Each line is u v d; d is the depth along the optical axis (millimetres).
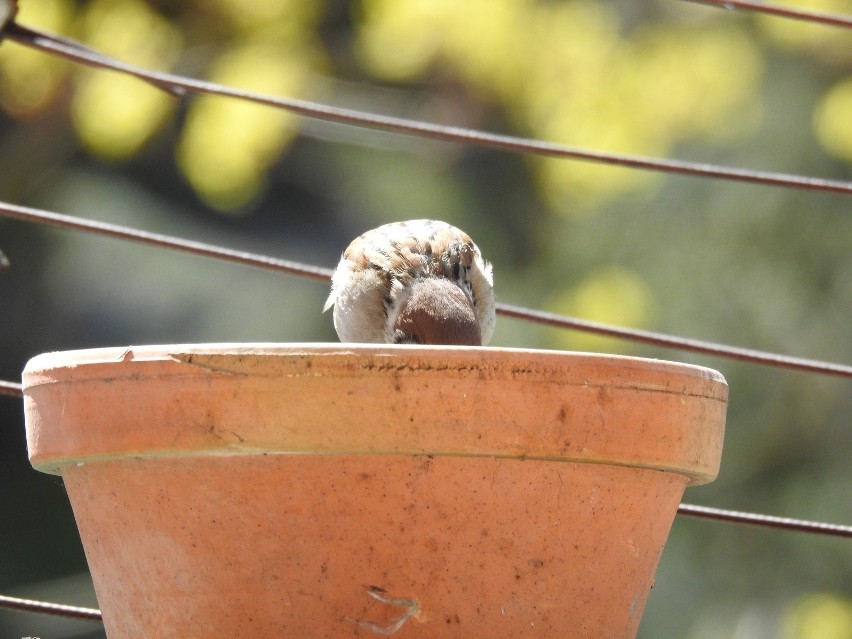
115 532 3984
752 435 14297
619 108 13062
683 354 14070
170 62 12266
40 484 17844
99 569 4098
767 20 13391
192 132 11969
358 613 3779
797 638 13227
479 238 16016
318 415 3670
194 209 17516
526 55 12695
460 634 3797
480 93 13820
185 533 3834
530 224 16344
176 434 3740
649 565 4160
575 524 3871
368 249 7504
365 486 3713
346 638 3783
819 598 13273
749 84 13922
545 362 3756
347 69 15039
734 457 14320
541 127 13562
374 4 12281
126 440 3812
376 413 3666
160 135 16016
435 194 16156
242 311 16297
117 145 11852
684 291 14320
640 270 14539
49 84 11859
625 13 14062
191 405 3730
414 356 3670
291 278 16766
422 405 3670
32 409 4109
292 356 3674
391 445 3666
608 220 14742
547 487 3812
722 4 6562
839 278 14297
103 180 16766
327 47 14742
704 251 14414
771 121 14375
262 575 3787
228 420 3703
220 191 12070
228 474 3748
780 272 14328
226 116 11906
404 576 3762
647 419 3910
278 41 12750
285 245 17422
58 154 15344
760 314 14219
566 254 14906
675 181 14609
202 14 12672
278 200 17891
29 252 16766
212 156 11930
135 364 3801
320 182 17031
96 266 16406
